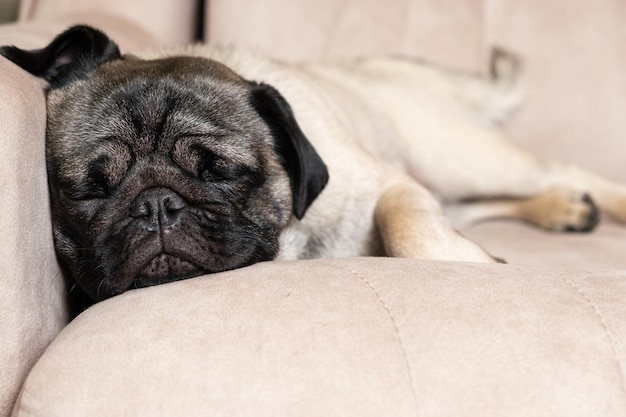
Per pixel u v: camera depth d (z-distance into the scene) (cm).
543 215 216
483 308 107
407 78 233
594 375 101
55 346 108
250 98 149
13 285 120
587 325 106
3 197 119
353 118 202
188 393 99
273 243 149
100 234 135
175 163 138
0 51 146
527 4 244
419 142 226
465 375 100
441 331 104
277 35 239
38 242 130
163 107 140
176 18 242
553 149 240
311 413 97
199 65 154
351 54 243
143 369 101
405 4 248
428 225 154
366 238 171
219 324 105
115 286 133
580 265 174
